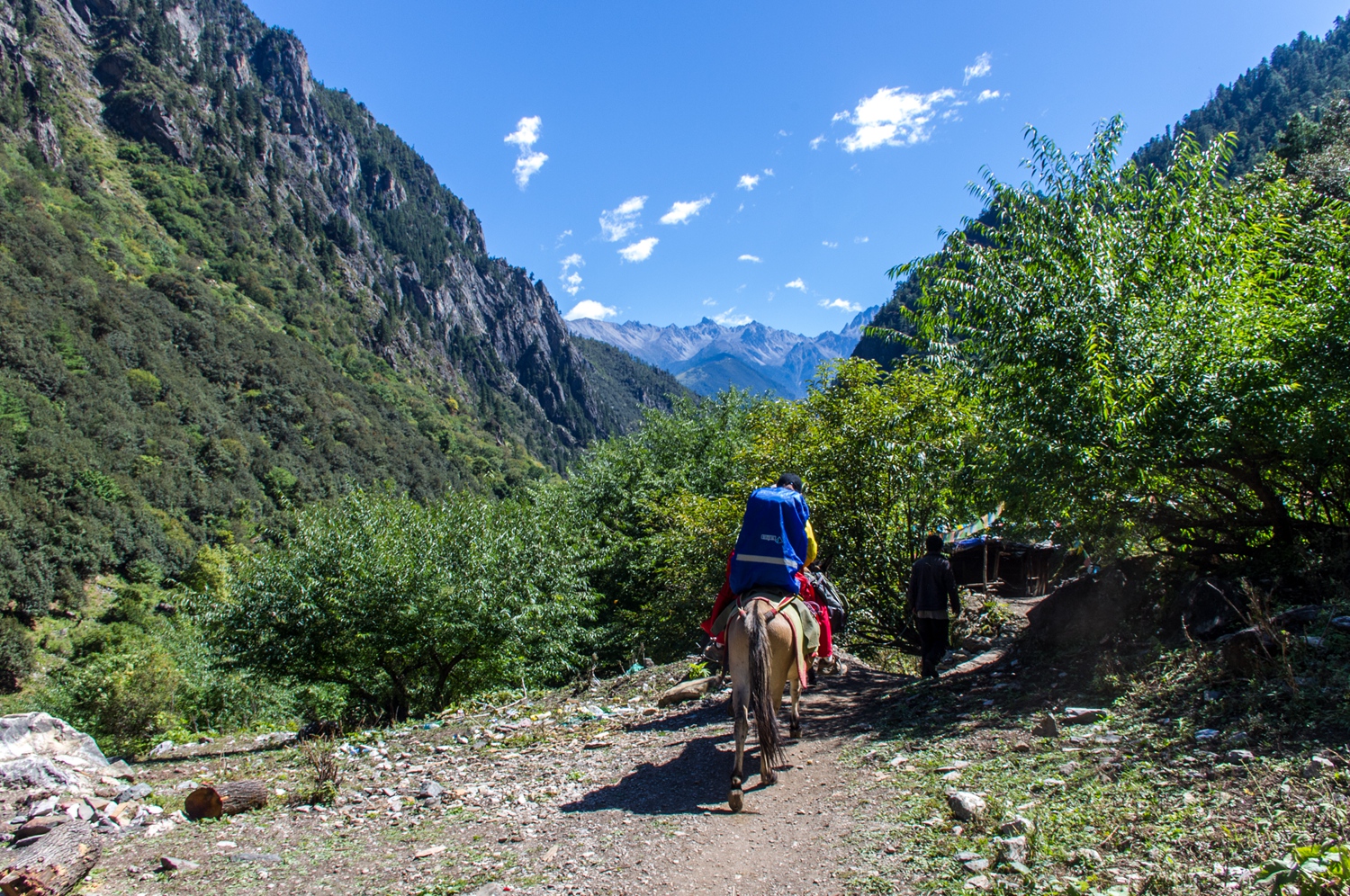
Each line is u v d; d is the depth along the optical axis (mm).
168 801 8352
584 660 24391
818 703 9391
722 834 5297
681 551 18312
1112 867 3689
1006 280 8359
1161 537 8359
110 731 25078
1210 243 8047
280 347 190500
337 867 5656
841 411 13406
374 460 172000
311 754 8602
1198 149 8344
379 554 17984
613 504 30922
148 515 97562
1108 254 7871
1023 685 7766
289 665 18203
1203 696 5648
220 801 7609
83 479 95000
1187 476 7945
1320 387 6910
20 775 8672
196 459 126188
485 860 5371
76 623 76938
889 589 13125
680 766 7285
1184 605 7273
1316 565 6793
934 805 5051
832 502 13266
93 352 127625
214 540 109500
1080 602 8695
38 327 122188
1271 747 4535
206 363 158375
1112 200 8344
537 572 20750
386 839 6246
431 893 4867
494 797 7137
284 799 8094
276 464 143375
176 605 19125
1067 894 3490
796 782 6289
